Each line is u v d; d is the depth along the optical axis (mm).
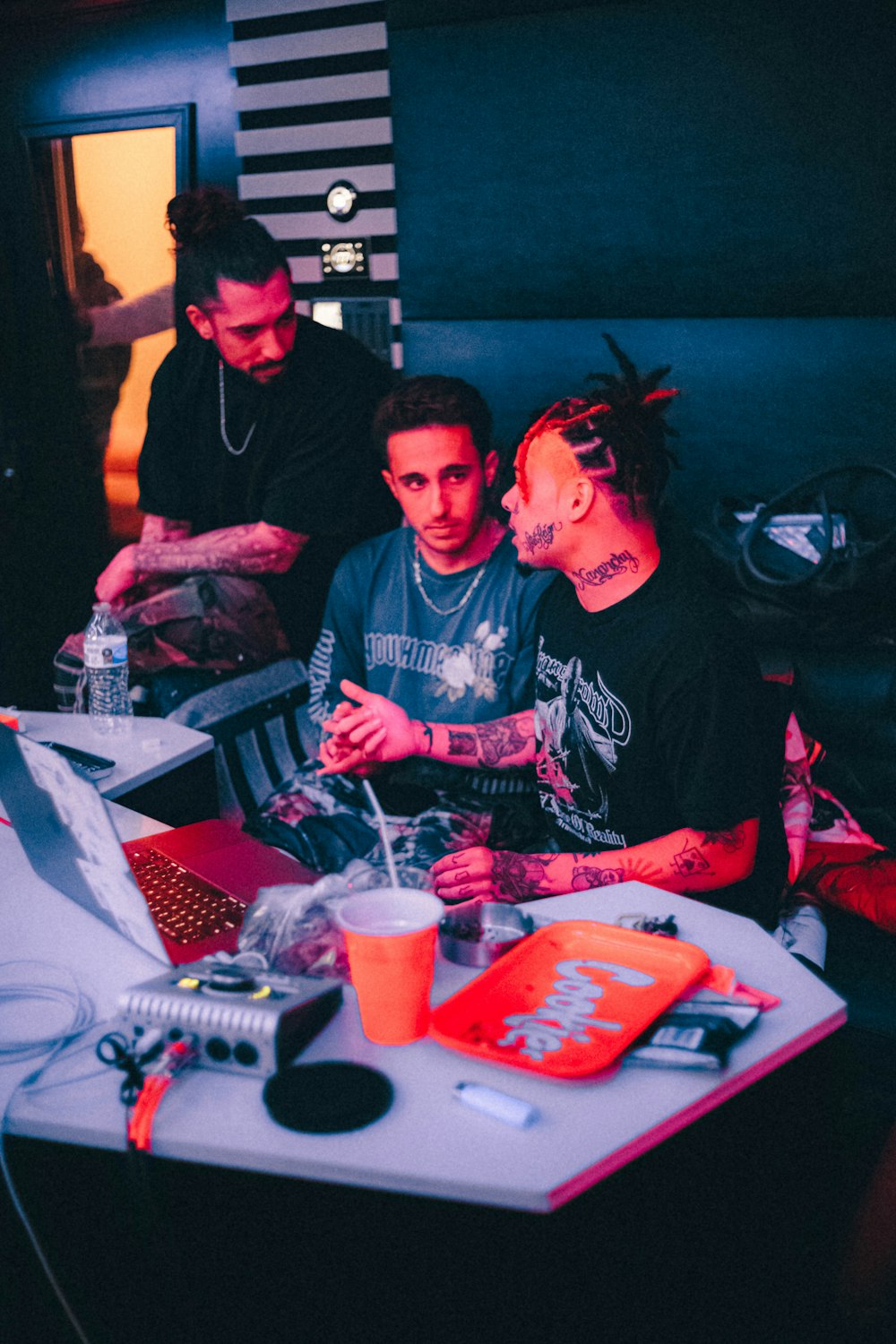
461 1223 1276
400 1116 1084
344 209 3184
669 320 2775
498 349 2998
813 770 2396
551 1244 1272
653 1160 1312
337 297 3264
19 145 3676
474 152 2910
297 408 3203
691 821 1758
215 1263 1312
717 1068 1140
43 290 3789
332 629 2838
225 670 3201
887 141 2455
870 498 2572
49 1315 1385
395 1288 1310
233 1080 1152
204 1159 1052
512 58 2799
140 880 1670
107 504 3900
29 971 1397
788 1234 1472
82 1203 1322
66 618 4098
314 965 1341
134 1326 1345
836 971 2008
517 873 1803
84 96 3535
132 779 1988
